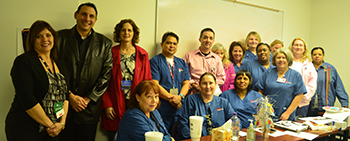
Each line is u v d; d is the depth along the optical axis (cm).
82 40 235
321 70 369
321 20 462
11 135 162
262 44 337
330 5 445
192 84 299
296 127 215
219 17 365
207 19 354
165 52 286
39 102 167
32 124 165
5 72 236
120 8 290
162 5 318
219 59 320
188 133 221
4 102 238
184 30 336
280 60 273
